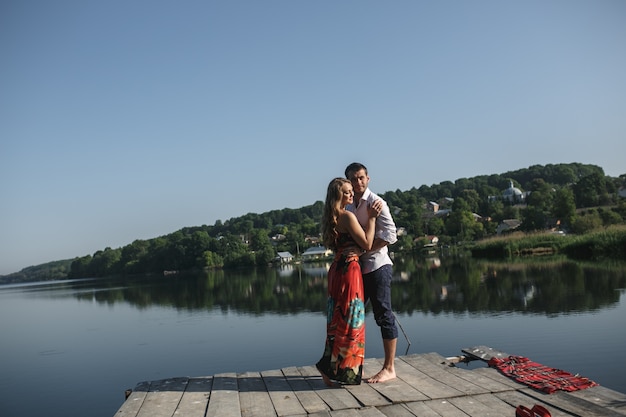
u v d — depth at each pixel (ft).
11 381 39.75
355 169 15.65
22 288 324.39
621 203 243.40
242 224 525.75
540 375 15.11
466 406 12.98
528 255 138.21
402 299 63.31
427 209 481.46
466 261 138.41
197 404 14.11
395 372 16.44
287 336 46.96
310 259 337.93
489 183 586.86
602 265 88.07
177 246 352.28
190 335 53.11
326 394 14.49
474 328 40.50
